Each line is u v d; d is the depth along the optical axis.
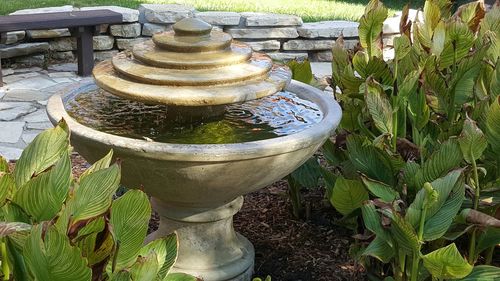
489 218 2.58
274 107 3.28
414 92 3.10
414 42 3.39
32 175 1.88
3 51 6.42
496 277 2.58
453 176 2.54
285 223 3.74
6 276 1.80
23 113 5.42
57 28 6.19
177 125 3.01
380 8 3.28
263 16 6.93
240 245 3.26
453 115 3.17
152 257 1.88
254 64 2.93
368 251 2.71
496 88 2.95
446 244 3.04
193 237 3.10
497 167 2.91
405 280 2.83
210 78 2.73
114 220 1.90
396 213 2.48
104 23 6.45
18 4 8.00
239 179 2.64
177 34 2.96
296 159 2.74
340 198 2.99
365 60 3.30
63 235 1.61
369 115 3.34
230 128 3.01
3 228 1.65
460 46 3.18
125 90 2.69
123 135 2.90
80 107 3.16
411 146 2.99
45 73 6.49
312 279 3.22
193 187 2.65
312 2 9.34
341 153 3.45
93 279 1.84
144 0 8.71
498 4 3.42
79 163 4.54
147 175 2.61
